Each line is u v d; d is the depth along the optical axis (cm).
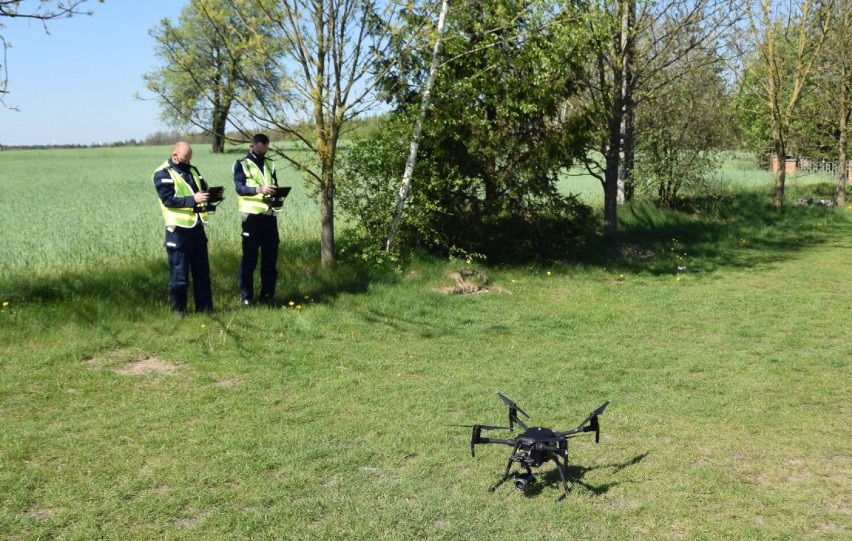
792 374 842
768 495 543
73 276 1121
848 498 542
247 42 1159
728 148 2709
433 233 1425
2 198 2817
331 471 570
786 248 1859
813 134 2895
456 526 488
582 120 1487
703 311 1170
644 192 2225
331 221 1280
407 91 1386
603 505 522
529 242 1516
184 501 514
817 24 2420
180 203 979
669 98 2148
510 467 547
